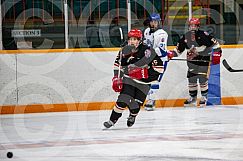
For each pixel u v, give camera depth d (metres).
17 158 10.89
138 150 11.53
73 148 11.91
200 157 10.69
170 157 10.74
